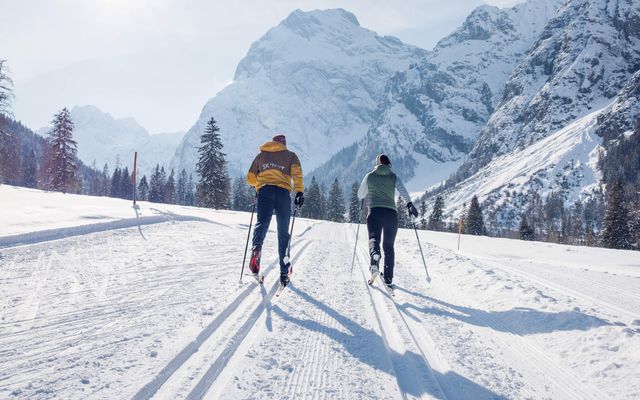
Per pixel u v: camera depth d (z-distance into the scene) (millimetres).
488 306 5242
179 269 6039
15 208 11883
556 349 3684
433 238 26219
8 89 31203
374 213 5594
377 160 5977
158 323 3555
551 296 5250
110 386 2400
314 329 3848
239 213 28328
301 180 5371
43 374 2502
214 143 48375
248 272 6121
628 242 57719
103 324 3477
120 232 9562
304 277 6367
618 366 3156
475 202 85250
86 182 175875
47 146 45625
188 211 19531
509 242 24453
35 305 3951
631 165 177875
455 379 2980
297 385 2715
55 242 7578
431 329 4086
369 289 5797
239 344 3340
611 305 5465
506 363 3350
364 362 3166
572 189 186000
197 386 2541
